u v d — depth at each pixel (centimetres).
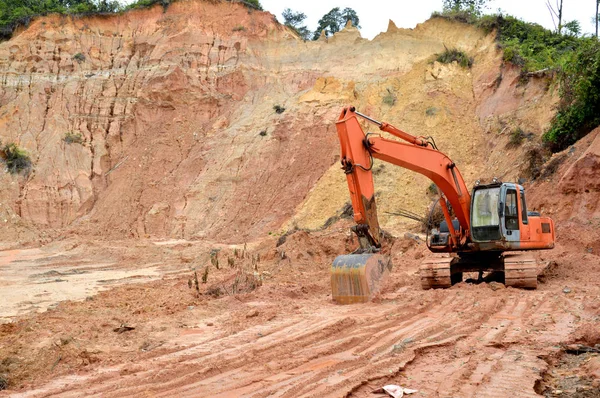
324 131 3869
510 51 3647
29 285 1816
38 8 5612
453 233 1532
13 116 4400
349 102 4062
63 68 4797
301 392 665
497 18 4162
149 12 5112
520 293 1358
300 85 4528
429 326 1022
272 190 3684
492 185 1498
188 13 5034
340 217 3109
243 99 4534
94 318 1146
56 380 773
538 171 2498
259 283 1622
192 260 2470
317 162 3719
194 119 4456
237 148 4056
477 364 772
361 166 1329
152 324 1100
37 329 1028
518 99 3394
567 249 1927
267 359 826
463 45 4191
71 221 3950
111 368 818
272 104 4350
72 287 1766
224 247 2794
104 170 4278
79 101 4578
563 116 2666
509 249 1476
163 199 3938
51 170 4097
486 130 3406
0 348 877
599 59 2461
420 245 2198
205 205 3762
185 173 4069
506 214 1475
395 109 3828
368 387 686
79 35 4981
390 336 956
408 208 3089
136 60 4862
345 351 869
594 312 1102
